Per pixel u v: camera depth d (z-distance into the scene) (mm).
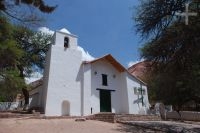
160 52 20922
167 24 20438
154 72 23062
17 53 16594
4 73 19234
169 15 20125
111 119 24453
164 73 23188
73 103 27625
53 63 27656
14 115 22969
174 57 20453
